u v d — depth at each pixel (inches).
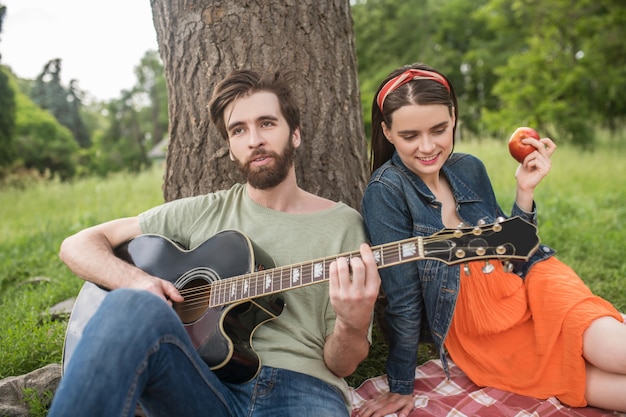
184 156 103.9
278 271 68.7
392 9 833.5
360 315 63.1
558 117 473.4
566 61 513.7
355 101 106.7
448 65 869.2
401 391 78.8
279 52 97.7
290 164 78.2
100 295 76.7
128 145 1769.2
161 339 53.5
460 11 866.1
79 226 231.8
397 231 78.5
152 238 80.3
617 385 71.0
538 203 235.6
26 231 240.8
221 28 97.2
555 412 73.3
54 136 1021.8
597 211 221.8
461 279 78.6
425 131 73.7
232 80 77.1
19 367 94.3
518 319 79.1
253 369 67.9
